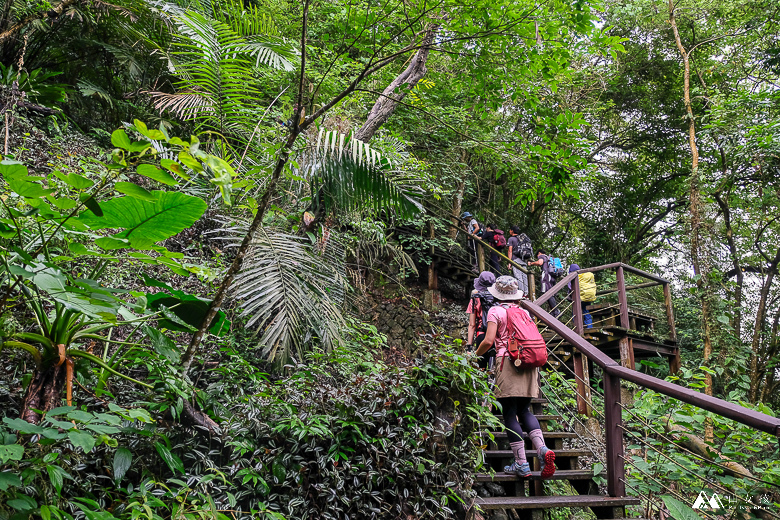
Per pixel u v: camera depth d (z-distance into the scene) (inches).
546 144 263.6
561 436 164.4
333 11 329.7
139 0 248.7
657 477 147.5
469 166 435.5
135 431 82.7
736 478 132.8
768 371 461.1
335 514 103.7
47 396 79.4
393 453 113.3
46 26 243.6
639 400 169.3
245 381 127.3
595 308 346.3
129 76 295.0
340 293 156.4
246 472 95.9
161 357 95.3
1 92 201.5
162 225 76.2
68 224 75.1
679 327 501.0
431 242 377.7
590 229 706.2
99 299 72.6
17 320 89.6
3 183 95.8
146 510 71.7
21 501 63.5
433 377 121.3
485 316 192.5
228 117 148.4
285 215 149.3
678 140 662.5
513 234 415.5
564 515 190.4
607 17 539.8
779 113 407.2
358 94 277.9
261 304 117.2
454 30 202.8
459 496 120.0
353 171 123.8
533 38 206.4
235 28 171.2
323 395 115.3
